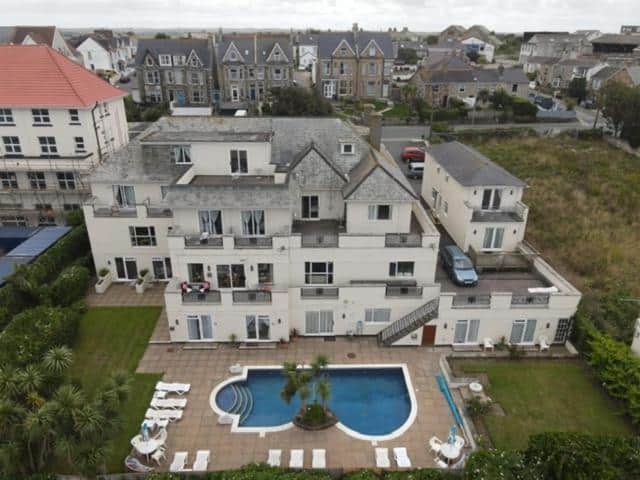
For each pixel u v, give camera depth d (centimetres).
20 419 1986
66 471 2212
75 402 2012
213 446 2394
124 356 3031
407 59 15538
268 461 2261
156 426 2470
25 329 2870
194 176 3562
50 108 4450
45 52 4656
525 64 14300
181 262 3116
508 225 3709
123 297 3662
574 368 2950
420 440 2436
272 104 8462
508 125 8769
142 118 8038
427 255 3181
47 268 3616
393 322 3241
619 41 14038
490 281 3484
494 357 3045
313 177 3438
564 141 7875
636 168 6475
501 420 2545
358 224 3266
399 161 6556
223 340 3177
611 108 7606
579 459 2025
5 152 4631
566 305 3042
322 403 2612
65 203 4716
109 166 3728
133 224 3662
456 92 9788
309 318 3203
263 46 9750
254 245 3080
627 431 2481
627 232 4622
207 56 9575
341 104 10044
